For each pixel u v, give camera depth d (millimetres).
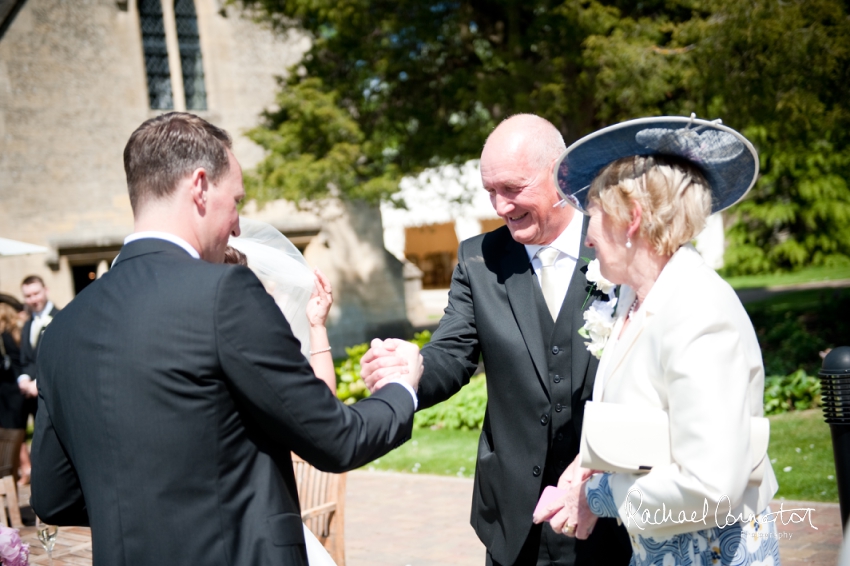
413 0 9539
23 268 13406
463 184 14250
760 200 22984
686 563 1882
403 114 10531
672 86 8547
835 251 22594
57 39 13820
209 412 1610
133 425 1602
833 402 3260
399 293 16406
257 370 1617
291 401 1635
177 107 15000
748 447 1685
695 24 8203
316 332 3268
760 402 1854
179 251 1759
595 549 2434
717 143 1816
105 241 14016
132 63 14445
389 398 1899
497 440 2613
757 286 19906
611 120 10117
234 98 15336
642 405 1832
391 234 29031
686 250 1896
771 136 9555
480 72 10023
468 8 9773
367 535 5281
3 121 13352
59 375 1731
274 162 10305
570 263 2623
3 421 7734
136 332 1629
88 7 14086
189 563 1577
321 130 10336
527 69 8789
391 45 10062
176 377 1600
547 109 8586
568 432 2504
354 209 16031
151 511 1585
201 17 15195
